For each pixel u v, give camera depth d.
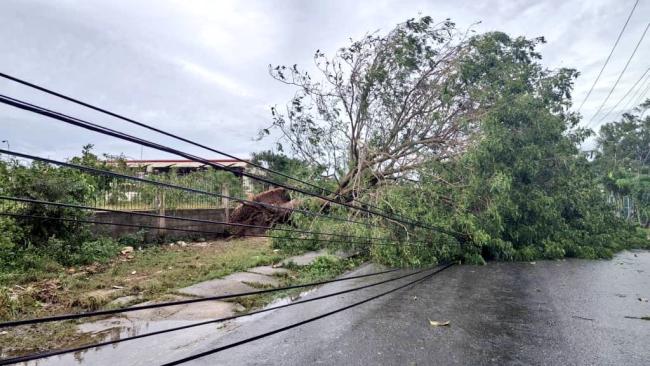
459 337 3.20
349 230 6.79
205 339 3.15
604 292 4.64
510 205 6.49
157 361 2.73
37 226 6.15
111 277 5.25
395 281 5.26
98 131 1.75
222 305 4.10
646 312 3.85
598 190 8.89
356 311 3.92
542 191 7.26
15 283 4.63
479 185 6.52
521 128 7.27
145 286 4.71
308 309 4.00
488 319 3.65
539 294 4.55
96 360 2.74
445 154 7.27
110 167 8.13
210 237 9.42
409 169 7.62
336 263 6.30
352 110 8.45
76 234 6.66
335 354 2.87
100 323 3.51
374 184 7.94
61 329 3.35
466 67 7.45
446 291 4.70
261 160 11.12
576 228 7.91
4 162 6.11
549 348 2.97
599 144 23.62
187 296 4.39
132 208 8.16
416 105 8.14
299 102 8.80
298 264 6.37
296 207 8.21
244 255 7.05
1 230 5.43
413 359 2.78
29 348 2.94
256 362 2.73
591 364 2.70
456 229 6.62
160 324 3.51
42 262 5.48
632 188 16.97
